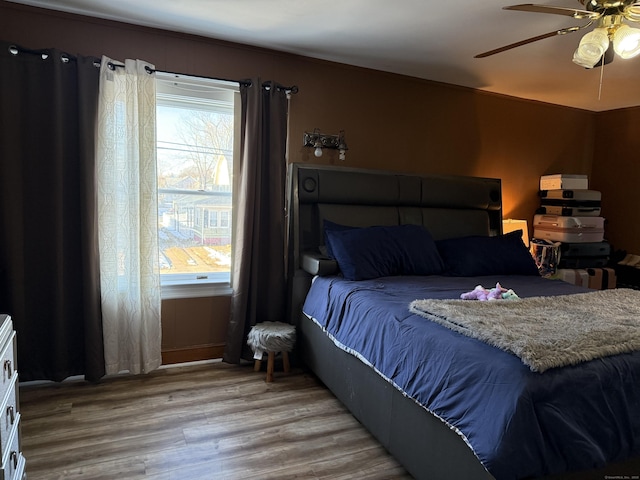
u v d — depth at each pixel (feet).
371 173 11.14
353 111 11.33
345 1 7.52
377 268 9.16
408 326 6.09
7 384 4.66
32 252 8.25
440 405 5.07
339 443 6.97
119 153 8.65
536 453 4.18
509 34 8.73
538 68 10.77
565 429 4.29
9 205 7.90
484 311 6.11
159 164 9.74
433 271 10.02
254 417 7.71
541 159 14.44
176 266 10.05
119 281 8.84
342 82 11.12
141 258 8.90
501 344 4.87
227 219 10.46
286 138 10.27
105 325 8.72
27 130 8.02
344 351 7.73
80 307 8.66
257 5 7.80
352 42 9.50
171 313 9.80
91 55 8.64
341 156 11.09
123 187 8.68
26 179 8.10
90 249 8.36
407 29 8.67
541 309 6.39
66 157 8.36
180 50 9.37
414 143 12.26
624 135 14.57
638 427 4.66
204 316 10.12
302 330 9.75
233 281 9.96
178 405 8.04
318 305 8.73
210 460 6.41
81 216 8.30
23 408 7.72
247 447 6.77
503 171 13.80
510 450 4.14
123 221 8.73
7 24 8.02
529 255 10.91
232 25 8.77
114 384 8.81
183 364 9.96
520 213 14.29
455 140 12.89
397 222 11.26
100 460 6.31
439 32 8.75
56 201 8.16
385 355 6.27
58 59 8.00
